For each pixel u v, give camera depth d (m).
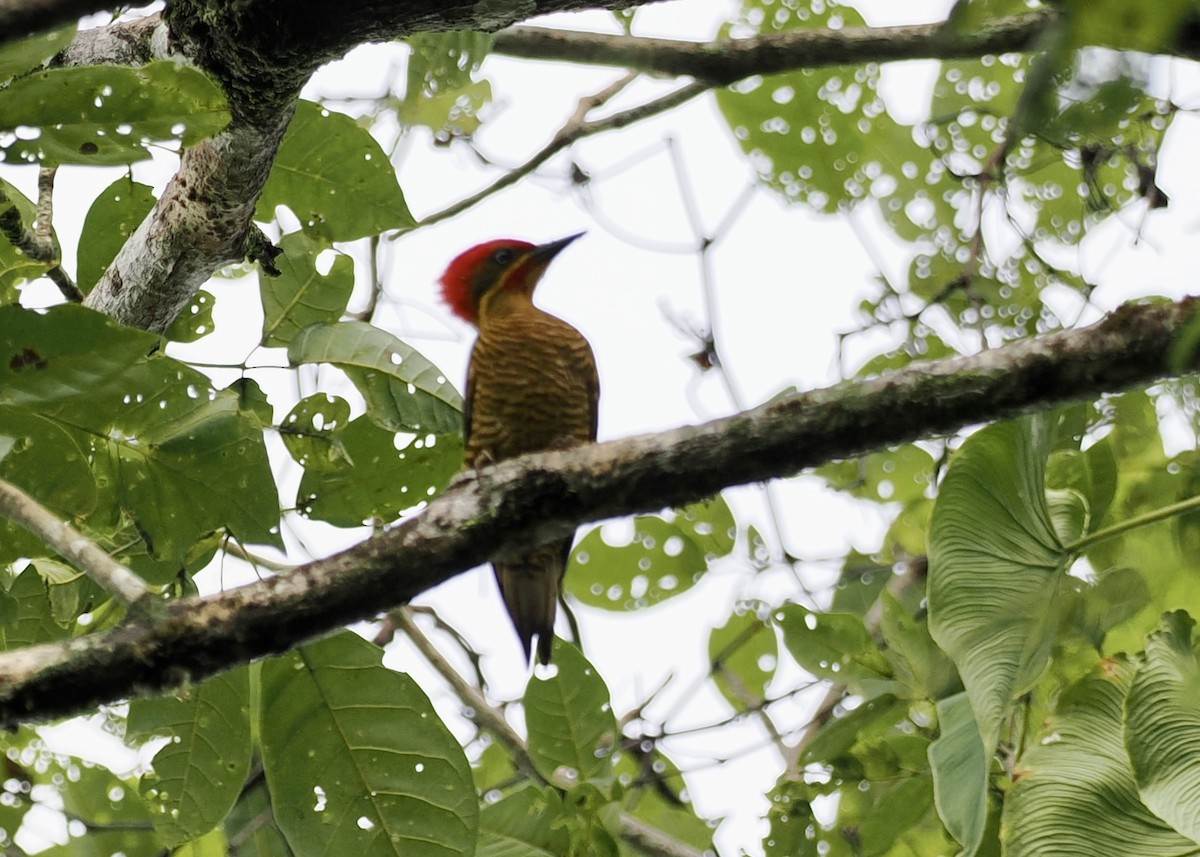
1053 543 7.57
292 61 7.66
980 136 13.16
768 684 12.54
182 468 7.87
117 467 7.83
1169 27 4.18
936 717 9.27
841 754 9.40
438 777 8.51
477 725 12.17
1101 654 8.41
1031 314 12.51
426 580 7.11
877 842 9.45
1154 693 7.21
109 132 6.73
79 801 10.35
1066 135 4.63
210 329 10.33
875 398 6.80
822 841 9.62
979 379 6.65
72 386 7.17
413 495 9.51
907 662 9.40
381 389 9.28
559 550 10.68
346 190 10.09
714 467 6.98
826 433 6.86
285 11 7.39
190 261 9.36
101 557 7.09
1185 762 7.02
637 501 7.11
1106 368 6.46
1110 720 7.59
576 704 9.34
